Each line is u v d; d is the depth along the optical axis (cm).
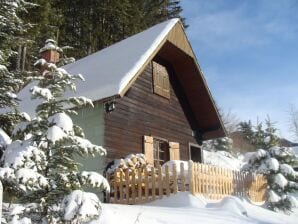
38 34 2427
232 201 1012
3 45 934
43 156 561
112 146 1308
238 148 4941
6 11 918
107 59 1622
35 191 577
